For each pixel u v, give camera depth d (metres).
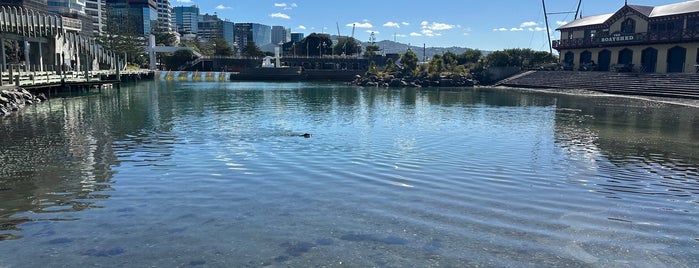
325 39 173.62
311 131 23.61
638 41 64.69
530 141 20.62
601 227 9.39
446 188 12.20
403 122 28.11
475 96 55.69
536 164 15.45
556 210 10.44
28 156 16.34
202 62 132.12
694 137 22.06
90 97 45.91
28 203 10.80
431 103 44.34
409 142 20.08
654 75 57.38
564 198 11.40
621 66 65.88
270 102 44.31
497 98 51.91
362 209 10.40
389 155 16.89
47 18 55.72
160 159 15.88
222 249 8.19
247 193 11.62
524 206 10.71
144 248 8.21
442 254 8.04
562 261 7.80
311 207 10.52
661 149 18.56
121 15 188.12
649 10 67.81
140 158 16.05
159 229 9.12
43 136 21.05
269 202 10.88
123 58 110.56
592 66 72.38
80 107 35.53
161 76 106.94
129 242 8.48
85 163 15.18
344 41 177.12
